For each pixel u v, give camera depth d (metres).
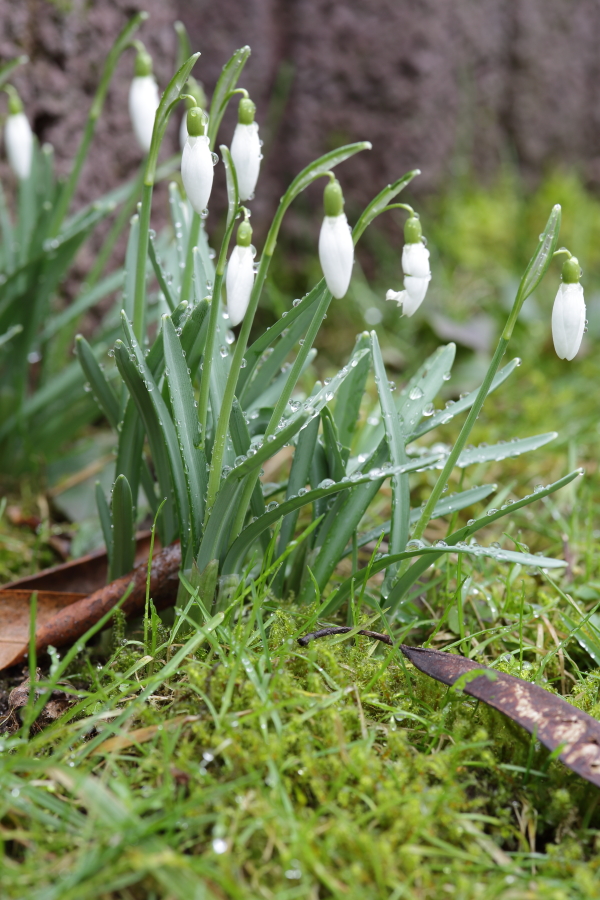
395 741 0.49
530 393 0.82
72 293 0.74
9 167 0.69
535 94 1.33
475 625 0.56
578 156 1.49
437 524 0.64
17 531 0.63
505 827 0.48
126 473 0.55
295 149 0.99
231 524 0.52
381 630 0.54
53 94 0.69
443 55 1.05
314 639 0.51
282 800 0.47
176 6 0.85
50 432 0.66
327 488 0.50
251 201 0.97
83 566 0.57
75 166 0.62
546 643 0.56
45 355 0.66
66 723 0.50
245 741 0.48
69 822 0.46
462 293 1.05
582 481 0.66
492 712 0.50
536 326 0.97
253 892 0.45
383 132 1.01
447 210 1.13
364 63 0.98
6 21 0.66
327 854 0.45
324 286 0.50
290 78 0.97
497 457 0.54
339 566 0.59
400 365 0.89
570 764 0.47
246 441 0.52
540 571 0.55
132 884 0.45
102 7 0.70
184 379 0.51
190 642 0.50
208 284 0.56
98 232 0.75
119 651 0.52
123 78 0.74
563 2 1.34
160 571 0.54
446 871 0.46
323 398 0.50
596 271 1.24
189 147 0.48
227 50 0.90
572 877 0.47
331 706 0.49
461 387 0.84
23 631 0.54
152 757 0.48
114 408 0.56
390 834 0.46
